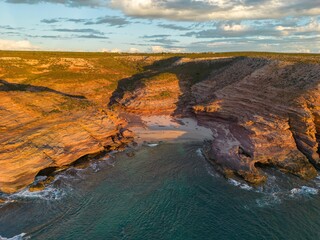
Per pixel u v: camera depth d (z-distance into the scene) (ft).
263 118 187.11
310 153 166.91
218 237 112.47
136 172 163.63
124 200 136.26
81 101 208.54
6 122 156.35
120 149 192.03
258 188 145.18
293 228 117.29
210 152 181.27
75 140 169.58
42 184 143.84
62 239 110.42
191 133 220.84
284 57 265.54
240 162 157.48
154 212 127.54
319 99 175.52
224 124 221.87
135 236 112.68
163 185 149.59
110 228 116.88
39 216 122.83
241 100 221.46
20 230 114.11
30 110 172.45
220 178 156.04
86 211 127.44
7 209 126.21
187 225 119.24
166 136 215.51
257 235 113.39
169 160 178.70
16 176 137.28
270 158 163.63
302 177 153.99
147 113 258.78
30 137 151.94
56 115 178.09
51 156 152.56
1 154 135.85
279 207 130.93
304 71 207.10
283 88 201.57
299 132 173.47
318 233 114.73
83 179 154.40
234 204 132.98
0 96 171.32
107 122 198.49
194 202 134.72
